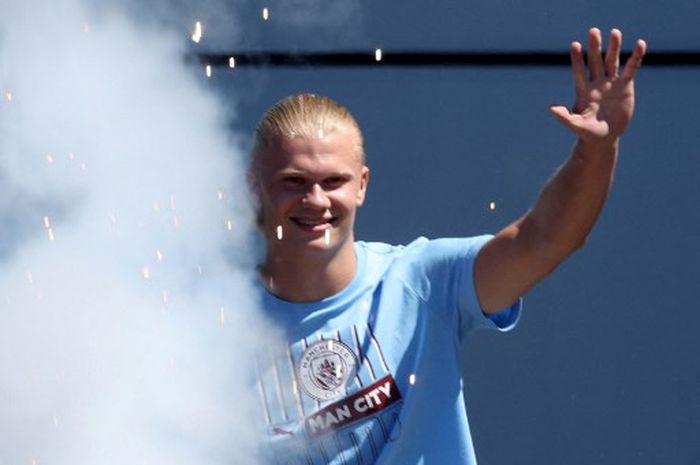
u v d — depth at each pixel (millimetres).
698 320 17406
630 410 17109
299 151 11227
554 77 18328
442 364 11391
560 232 10852
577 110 10727
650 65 18328
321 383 11367
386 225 17906
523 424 17094
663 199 17859
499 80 18344
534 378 17234
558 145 18125
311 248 11234
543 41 18344
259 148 11445
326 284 11398
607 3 18250
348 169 11312
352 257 11484
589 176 10711
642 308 17438
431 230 17906
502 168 18078
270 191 11336
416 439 11352
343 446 11391
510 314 11508
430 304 11367
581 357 17281
